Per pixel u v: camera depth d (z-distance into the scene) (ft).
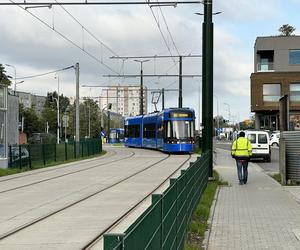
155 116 167.02
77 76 144.46
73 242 31.37
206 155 60.49
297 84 229.86
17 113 148.97
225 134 433.89
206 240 31.78
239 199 51.31
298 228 35.63
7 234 33.86
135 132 201.26
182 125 144.97
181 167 94.43
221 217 40.34
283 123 69.92
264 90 232.94
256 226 36.52
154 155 141.69
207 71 69.97
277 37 236.22
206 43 69.92
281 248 29.60
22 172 90.02
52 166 104.99
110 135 326.03
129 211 43.16
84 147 142.92
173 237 23.66
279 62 236.43
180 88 178.50
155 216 17.62
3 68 236.22
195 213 39.88
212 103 69.87
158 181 68.95
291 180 65.51
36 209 44.70
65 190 59.26
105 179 72.43
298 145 65.00
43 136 231.91
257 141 122.83
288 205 46.91
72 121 424.87
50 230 35.22
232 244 30.68
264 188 61.46
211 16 69.82
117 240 12.30
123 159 124.06
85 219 39.34
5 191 59.26
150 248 16.39
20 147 95.96
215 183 65.21
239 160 66.54
